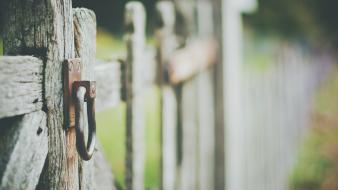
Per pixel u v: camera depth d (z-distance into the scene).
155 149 2.79
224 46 2.61
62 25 1.10
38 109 1.07
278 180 3.86
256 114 3.23
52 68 1.09
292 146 4.37
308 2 9.27
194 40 2.30
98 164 1.36
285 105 4.05
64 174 1.12
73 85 1.11
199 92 2.36
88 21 1.19
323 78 6.52
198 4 2.41
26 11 1.08
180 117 2.18
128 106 1.55
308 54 5.61
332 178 4.11
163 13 1.81
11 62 0.98
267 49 7.51
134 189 1.59
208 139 2.56
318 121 4.84
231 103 2.68
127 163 1.58
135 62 1.55
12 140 1.01
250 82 3.08
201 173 2.44
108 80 1.42
